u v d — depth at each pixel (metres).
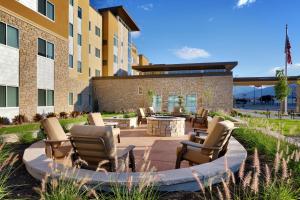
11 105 16.17
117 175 3.45
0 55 15.24
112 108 30.36
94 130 4.07
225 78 26.91
